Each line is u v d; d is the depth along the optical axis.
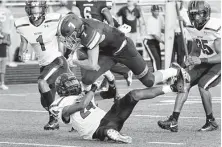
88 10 26.08
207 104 18.66
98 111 16.70
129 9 38.50
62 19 16.45
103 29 16.59
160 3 35.56
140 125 19.92
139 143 16.48
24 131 19.17
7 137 18.00
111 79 17.64
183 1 35.50
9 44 33.62
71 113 16.36
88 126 16.56
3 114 23.30
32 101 27.58
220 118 21.22
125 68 25.45
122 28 17.12
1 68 33.69
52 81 19.55
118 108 16.50
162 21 35.28
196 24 18.66
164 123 18.47
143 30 38.78
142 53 39.84
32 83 37.00
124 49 17.06
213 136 17.72
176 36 34.62
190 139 17.19
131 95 16.41
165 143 16.50
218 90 31.31
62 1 35.03
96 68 16.94
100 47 16.97
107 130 16.30
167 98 27.86
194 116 21.83
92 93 15.99
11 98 28.91
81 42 16.50
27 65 38.75
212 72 18.69
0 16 35.28
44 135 18.31
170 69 17.52
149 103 26.03
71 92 16.47
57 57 19.58
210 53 18.94
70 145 16.36
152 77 17.56
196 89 31.92
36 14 19.12
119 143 16.42
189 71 18.97
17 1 42.09
